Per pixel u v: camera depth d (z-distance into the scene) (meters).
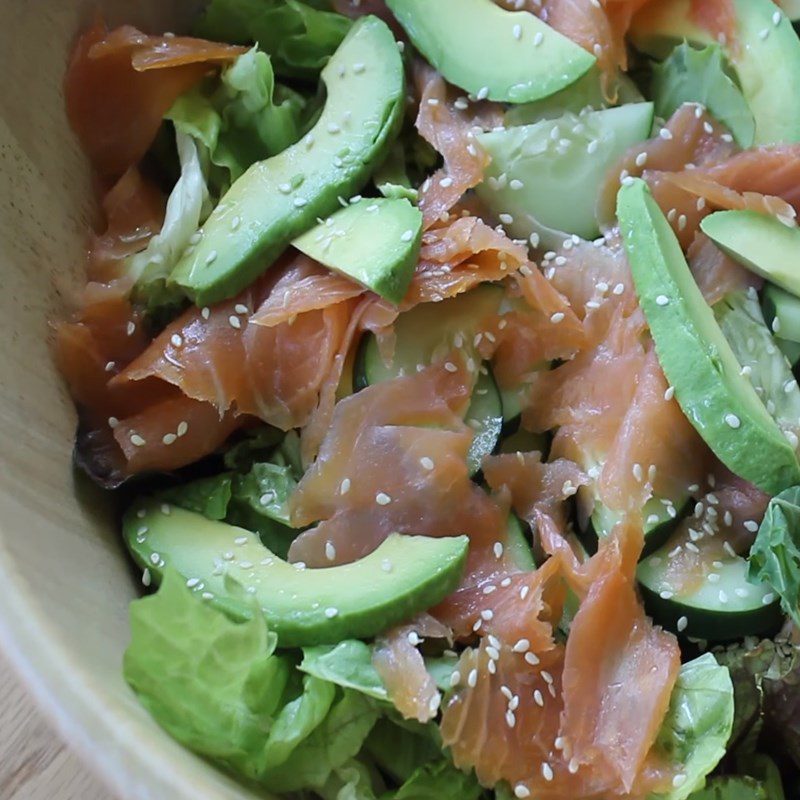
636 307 0.61
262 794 0.56
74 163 0.62
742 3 0.64
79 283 0.61
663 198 0.62
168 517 0.60
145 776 0.53
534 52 0.62
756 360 0.60
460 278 0.60
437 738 0.57
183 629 0.56
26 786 0.60
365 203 0.61
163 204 0.63
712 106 0.63
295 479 0.61
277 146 0.63
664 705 0.56
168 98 0.62
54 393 0.59
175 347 0.60
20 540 0.56
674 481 0.60
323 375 0.60
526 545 0.59
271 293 0.61
